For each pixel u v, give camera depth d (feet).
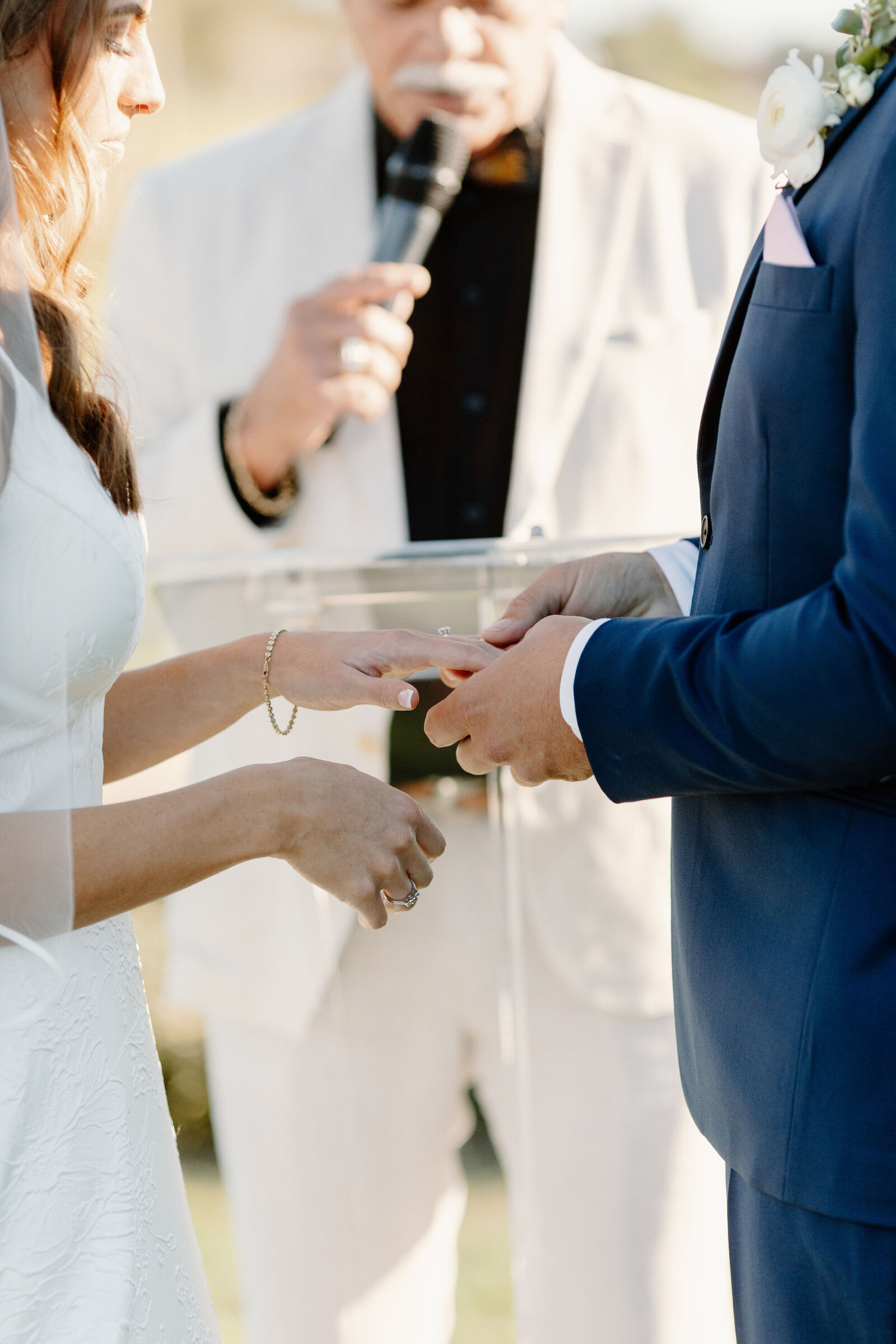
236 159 6.39
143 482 5.86
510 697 3.13
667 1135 5.15
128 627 3.29
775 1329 2.94
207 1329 3.59
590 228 5.78
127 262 6.38
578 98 5.89
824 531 2.77
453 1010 5.31
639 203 5.78
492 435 5.88
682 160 5.82
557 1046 5.11
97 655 3.18
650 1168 5.15
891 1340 2.68
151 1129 3.46
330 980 5.18
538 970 5.07
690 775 2.80
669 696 2.77
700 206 5.83
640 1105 5.12
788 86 2.81
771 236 2.78
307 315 5.52
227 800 3.18
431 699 4.83
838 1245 2.74
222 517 5.81
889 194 2.53
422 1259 5.62
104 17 3.07
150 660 5.12
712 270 5.82
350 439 5.82
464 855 5.02
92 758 3.40
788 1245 2.88
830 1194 2.72
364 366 5.49
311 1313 5.53
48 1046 3.09
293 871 5.15
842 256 2.64
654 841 5.03
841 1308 2.77
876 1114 2.68
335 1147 5.40
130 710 3.90
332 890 3.33
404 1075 5.32
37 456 2.97
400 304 5.55
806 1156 2.76
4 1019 3.02
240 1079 5.55
